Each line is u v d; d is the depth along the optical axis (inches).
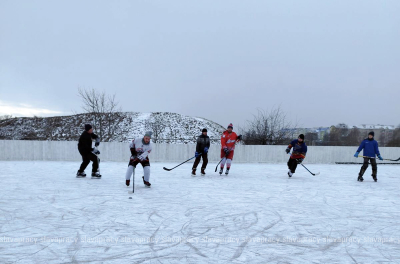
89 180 347.3
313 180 390.0
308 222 188.7
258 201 249.6
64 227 171.2
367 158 389.4
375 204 247.3
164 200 246.5
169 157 612.7
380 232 170.6
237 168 527.8
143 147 299.3
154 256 131.3
